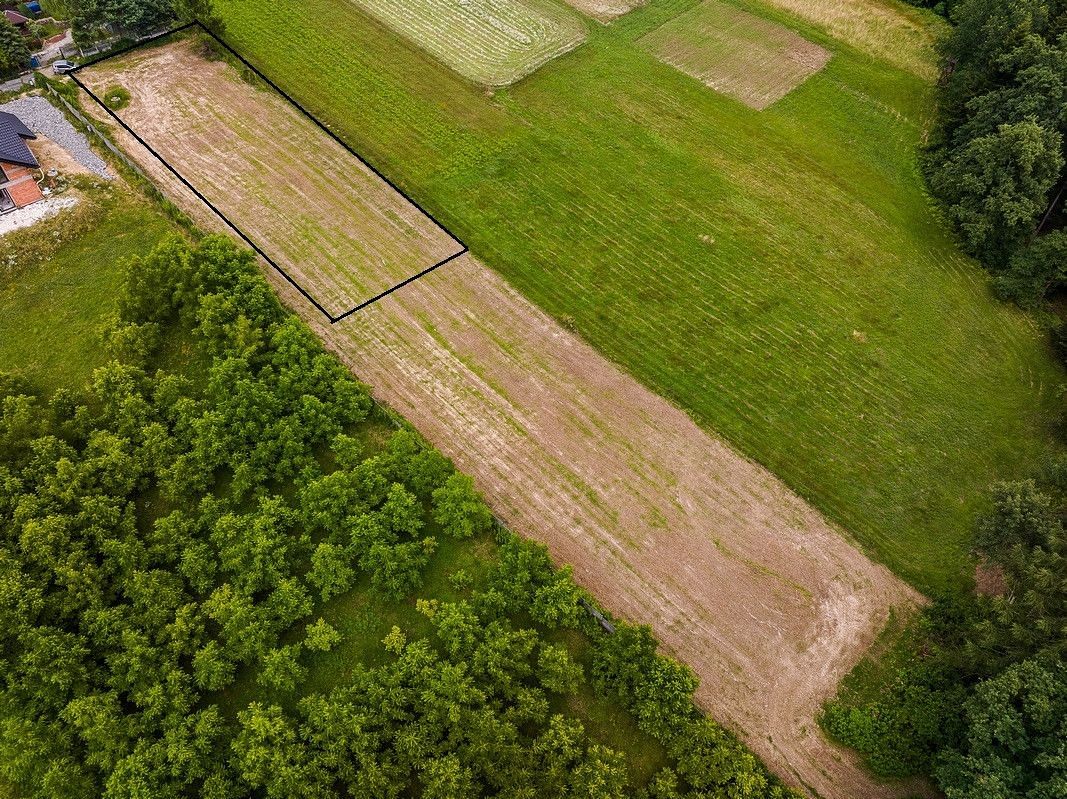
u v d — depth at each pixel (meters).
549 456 35.84
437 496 32.94
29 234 42.28
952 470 36.16
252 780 26.05
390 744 27.50
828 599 32.16
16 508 31.95
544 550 31.66
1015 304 42.88
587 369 39.19
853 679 30.06
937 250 45.34
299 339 37.62
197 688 28.66
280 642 30.16
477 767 26.62
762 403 38.25
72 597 29.88
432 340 39.97
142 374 36.56
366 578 31.97
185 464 33.78
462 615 29.91
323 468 35.06
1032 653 26.39
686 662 30.22
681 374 39.19
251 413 35.00
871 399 38.56
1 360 38.03
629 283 42.91
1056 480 31.89
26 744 26.34
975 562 33.25
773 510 34.62
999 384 39.31
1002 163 43.22
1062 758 22.83
